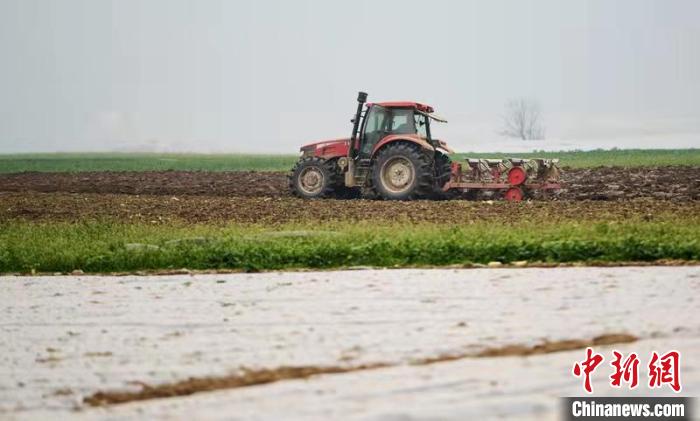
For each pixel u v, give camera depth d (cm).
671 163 16238
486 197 9400
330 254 5425
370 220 7038
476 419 2797
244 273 5278
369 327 3878
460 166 9119
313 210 8219
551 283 4597
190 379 3331
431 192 9131
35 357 3666
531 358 3372
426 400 2973
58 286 5041
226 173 15700
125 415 3016
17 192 11675
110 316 4288
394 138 9169
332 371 3331
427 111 9475
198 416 2959
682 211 7469
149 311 4359
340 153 9562
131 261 5562
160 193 11444
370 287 4666
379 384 3148
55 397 3222
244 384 3259
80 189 12200
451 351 3491
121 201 9806
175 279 5141
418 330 3794
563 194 9756
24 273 5553
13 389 3303
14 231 6750
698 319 3819
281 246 5553
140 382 3328
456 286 4606
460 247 5378
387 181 9188
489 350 3488
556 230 5766
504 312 4034
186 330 3984
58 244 6012
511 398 2962
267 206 8712
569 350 3456
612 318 3869
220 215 8025
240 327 3984
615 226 5916
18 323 4206
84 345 3812
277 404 3011
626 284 4522
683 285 4472
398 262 5328
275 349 3622
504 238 5475
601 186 10719
